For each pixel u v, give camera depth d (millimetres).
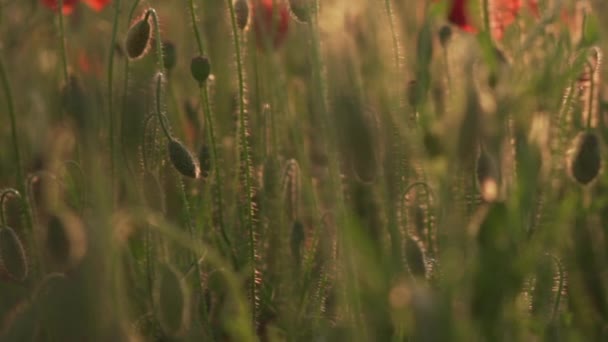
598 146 716
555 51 754
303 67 927
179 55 973
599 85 776
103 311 473
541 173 728
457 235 600
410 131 743
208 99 795
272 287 795
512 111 698
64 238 573
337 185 648
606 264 754
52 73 1024
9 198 774
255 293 763
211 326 751
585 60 733
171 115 867
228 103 932
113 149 755
